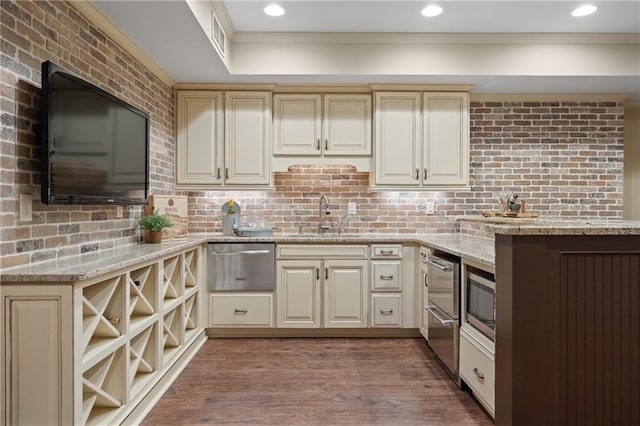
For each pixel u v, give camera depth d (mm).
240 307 3549
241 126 3779
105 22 2436
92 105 2164
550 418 1507
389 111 3795
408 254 3590
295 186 4152
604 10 2977
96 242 2400
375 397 2432
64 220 2080
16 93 1735
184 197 3346
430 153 3805
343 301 3562
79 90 2037
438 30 3344
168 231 3184
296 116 3830
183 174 3781
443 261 2850
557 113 4094
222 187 3799
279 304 3561
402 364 2965
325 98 3830
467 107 3803
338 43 3441
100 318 1816
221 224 4094
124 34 2637
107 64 2539
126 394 2021
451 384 2615
